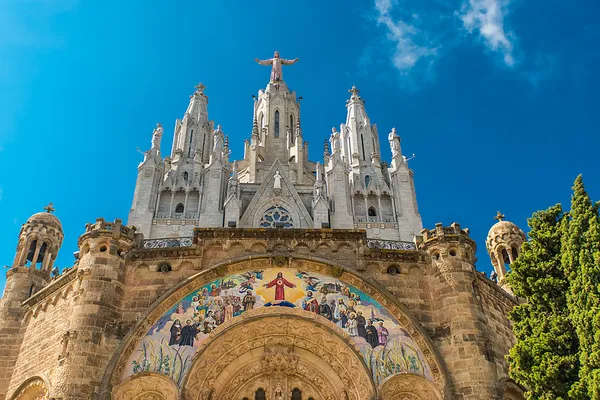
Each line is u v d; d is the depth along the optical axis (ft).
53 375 106.52
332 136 297.74
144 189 258.57
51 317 122.42
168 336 110.11
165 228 250.16
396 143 288.10
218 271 117.19
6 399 120.06
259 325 113.50
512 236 160.97
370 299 115.96
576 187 101.14
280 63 368.89
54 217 158.30
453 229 122.52
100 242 118.11
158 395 106.01
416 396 106.83
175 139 300.61
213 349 110.22
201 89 329.93
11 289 139.54
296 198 259.60
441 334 111.34
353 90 331.57
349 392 109.40
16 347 129.59
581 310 91.20
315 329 113.50
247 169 303.48
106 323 109.60
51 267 151.12
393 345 110.63
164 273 118.11
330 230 123.75
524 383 94.99
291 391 113.09
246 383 113.39
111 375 103.81
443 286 115.96
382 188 273.95
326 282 117.91
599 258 90.02
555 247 103.40
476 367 105.09
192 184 269.85
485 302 120.16
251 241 122.72
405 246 130.41
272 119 330.13
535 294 100.58
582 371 86.43
